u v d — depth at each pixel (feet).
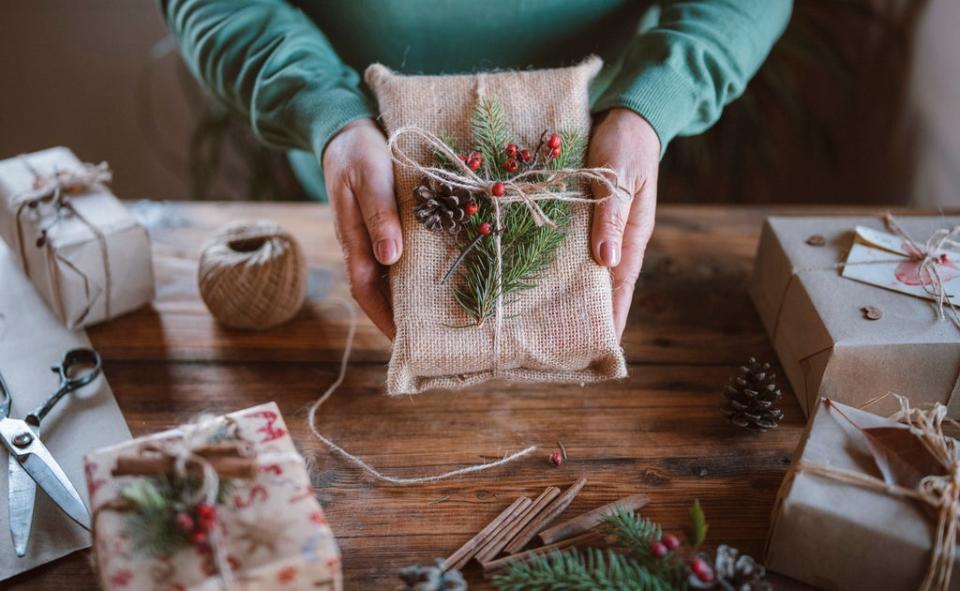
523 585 2.02
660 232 3.20
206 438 2.04
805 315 2.53
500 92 2.41
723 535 2.24
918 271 2.56
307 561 1.85
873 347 2.36
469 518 2.27
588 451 2.43
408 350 2.24
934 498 1.99
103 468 1.98
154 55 5.00
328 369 2.66
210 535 1.85
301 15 2.91
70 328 2.72
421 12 2.85
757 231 3.21
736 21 2.74
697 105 2.65
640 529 2.12
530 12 2.87
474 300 2.25
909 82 4.08
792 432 2.49
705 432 2.49
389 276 2.34
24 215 2.71
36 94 5.11
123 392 2.57
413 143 2.37
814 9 4.35
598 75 3.04
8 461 2.33
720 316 2.87
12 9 4.82
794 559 2.10
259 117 2.71
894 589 2.04
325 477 2.36
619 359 2.29
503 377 2.34
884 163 4.31
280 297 2.68
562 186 2.27
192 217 3.21
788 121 4.65
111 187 5.47
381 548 2.20
